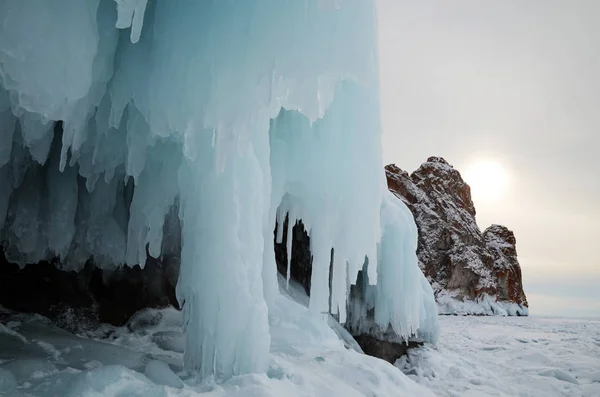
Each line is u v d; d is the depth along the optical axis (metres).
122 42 3.61
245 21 3.11
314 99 3.42
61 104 2.98
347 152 4.79
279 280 8.02
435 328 8.11
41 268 5.50
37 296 5.23
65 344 4.18
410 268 6.80
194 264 3.80
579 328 14.76
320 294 5.02
